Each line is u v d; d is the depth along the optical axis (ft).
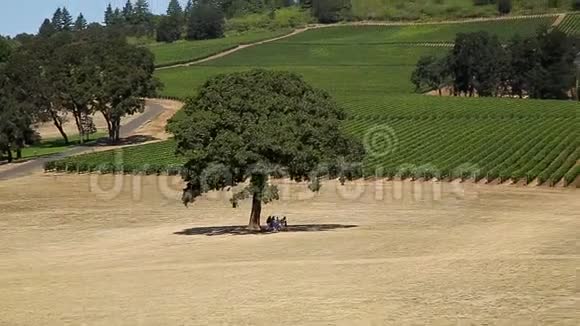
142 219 232.32
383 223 210.18
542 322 98.27
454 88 644.69
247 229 205.05
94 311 111.04
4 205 260.83
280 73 198.80
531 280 122.42
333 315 104.47
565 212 223.92
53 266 158.20
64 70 416.05
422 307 107.55
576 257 142.72
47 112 417.69
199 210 247.09
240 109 188.55
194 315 106.73
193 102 197.88
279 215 232.12
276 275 134.31
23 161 378.73
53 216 239.09
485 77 622.95
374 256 153.99
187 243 183.93
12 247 189.37
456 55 625.82
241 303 113.09
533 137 363.97
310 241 176.86
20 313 110.83
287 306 110.22
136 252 174.60
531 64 611.47
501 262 138.82
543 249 154.81
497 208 236.22
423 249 161.38
